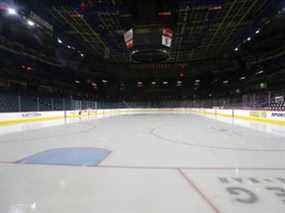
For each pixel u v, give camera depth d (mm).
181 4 13406
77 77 33781
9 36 16438
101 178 3701
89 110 19766
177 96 43969
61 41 19609
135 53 12344
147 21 11289
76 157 5137
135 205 2734
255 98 19891
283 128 8320
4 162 4719
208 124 14078
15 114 10125
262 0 13312
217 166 4379
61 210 2625
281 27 16594
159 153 5559
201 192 3105
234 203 2764
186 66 31859
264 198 2902
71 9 14312
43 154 5449
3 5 11461
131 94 43438
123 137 8383
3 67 21266
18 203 2809
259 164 4496
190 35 19344
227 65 29094
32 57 21047
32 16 13844
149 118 22188
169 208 2650
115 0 13086
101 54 26078
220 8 14016
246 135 8750
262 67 28062
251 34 18531
